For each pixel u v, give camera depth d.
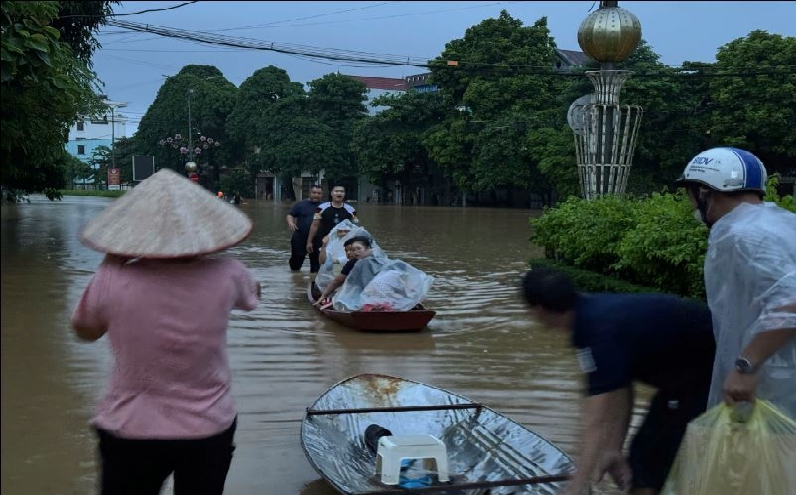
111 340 2.82
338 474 4.02
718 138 32.28
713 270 3.31
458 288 12.23
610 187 18.36
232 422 2.97
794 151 31.33
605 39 17.55
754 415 3.10
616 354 3.22
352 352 7.66
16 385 6.16
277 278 12.93
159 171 3.09
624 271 10.27
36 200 46.53
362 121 52.19
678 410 3.53
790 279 3.00
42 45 7.75
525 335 8.58
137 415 2.78
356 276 9.21
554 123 41.31
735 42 32.72
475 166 43.59
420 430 4.91
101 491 2.95
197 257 2.92
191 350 2.81
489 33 44.84
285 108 57.50
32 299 10.15
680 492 3.27
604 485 4.37
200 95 64.12
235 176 64.19
